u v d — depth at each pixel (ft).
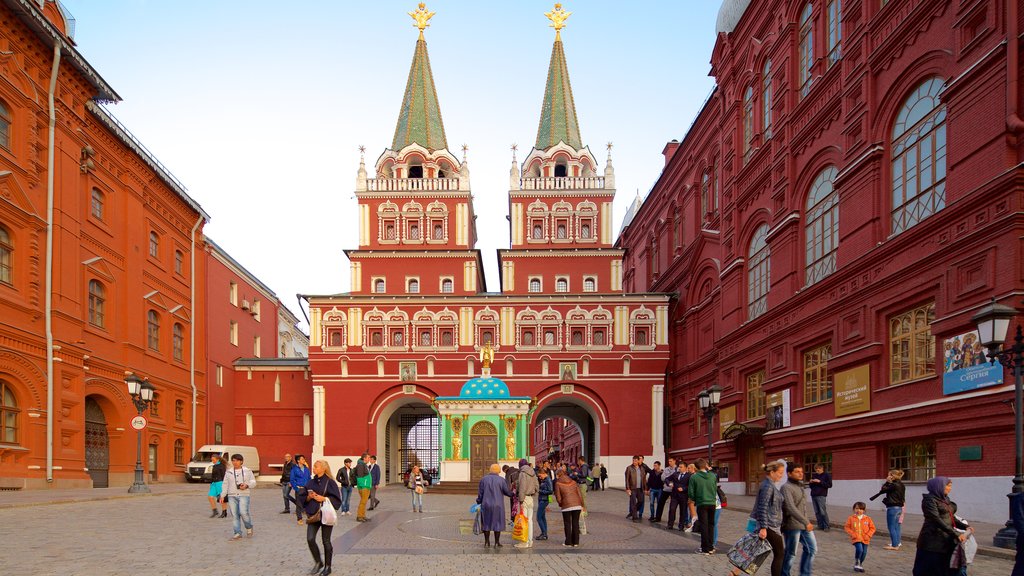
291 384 167.84
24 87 94.68
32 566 40.14
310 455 164.45
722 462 121.39
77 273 105.09
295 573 40.06
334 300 155.74
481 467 134.21
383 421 157.28
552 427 299.17
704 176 145.48
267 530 59.11
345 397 153.99
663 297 155.63
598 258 162.91
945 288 66.44
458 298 155.53
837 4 91.56
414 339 155.43
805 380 95.30
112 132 116.47
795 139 98.63
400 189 164.86
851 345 82.33
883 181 78.54
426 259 161.89
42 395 95.20
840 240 85.92
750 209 116.16
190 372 146.30
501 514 50.93
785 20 104.47
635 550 49.75
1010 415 56.95
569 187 166.61
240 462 54.29
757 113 114.73
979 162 63.26
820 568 42.83
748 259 117.80
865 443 78.13
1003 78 60.90
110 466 116.78
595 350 154.81
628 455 151.84
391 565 43.19
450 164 169.27
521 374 154.51
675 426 154.61
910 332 72.90
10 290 90.53
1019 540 31.22
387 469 166.71
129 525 59.93
